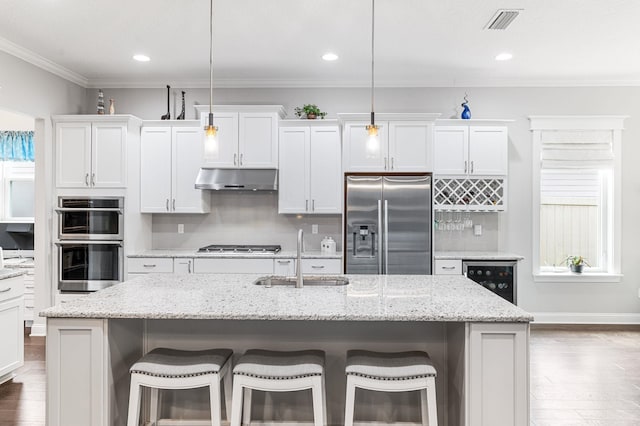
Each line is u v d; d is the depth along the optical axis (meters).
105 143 4.70
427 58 4.46
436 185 4.98
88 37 3.93
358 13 3.44
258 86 5.27
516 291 4.66
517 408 2.09
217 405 2.17
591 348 4.32
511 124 5.25
